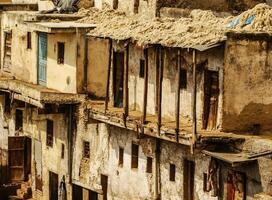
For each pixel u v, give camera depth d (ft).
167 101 167.63
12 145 209.77
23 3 224.94
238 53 154.92
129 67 177.88
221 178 154.81
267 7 160.76
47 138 201.05
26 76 207.41
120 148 179.83
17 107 209.15
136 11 194.49
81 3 208.74
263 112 157.99
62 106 192.03
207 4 193.36
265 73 157.38
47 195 201.98
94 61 191.01
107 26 181.57
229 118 155.94
